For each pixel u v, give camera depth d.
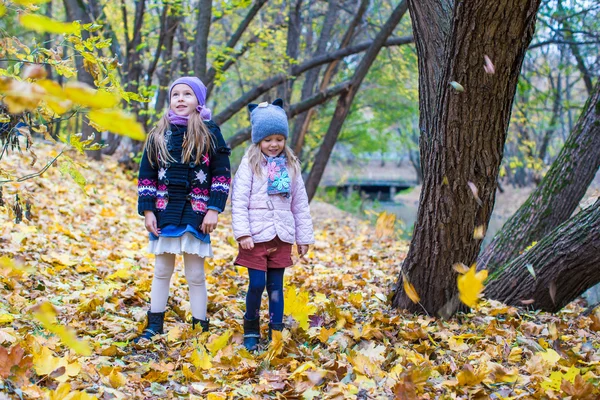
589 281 4.07
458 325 3.62
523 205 5.40
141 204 3.20
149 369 2.65
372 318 3.60
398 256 7.05
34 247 4.49
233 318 3.71
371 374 2.62
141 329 3.20
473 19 2.84
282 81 10.48
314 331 3.28
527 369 2.80
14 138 2.77
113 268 4.68
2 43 2.37
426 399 2.38
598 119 5.18
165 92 12.43
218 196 3.25
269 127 3.36
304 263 6.07
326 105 15.41
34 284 3.70
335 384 2.52
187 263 3.30
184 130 3.27
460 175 3.36
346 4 14.23
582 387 2.38
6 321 2.84
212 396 2.36
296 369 2.74
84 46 2.54
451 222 3.51
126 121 0.80
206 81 9.63
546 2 9.73
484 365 2.66
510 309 3.88
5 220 4.95
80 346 1.08
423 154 3.58
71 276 4.18
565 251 4.02
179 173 3.21
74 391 2.17
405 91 16.14
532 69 13.22
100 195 8.38
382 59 15.38
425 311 3.78
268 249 3.30
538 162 15.92
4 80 0.90
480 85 3.04
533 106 14.78
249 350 3.12
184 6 10.02
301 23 14.43
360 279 5.14
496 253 5.27
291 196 3.45
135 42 12.20
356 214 19.41
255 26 13.20
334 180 27.36
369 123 19.77
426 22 3.38
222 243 7.02
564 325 3.65
